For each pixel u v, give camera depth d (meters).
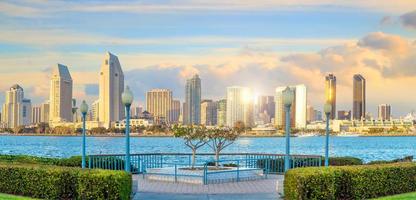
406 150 142.12
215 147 31.86
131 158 39.50
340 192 19.66
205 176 26.00
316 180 18.89
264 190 23.83
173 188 24.50
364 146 177.62
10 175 20.47
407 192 22.08
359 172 20.17
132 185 21.78
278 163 33.41
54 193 19.27
